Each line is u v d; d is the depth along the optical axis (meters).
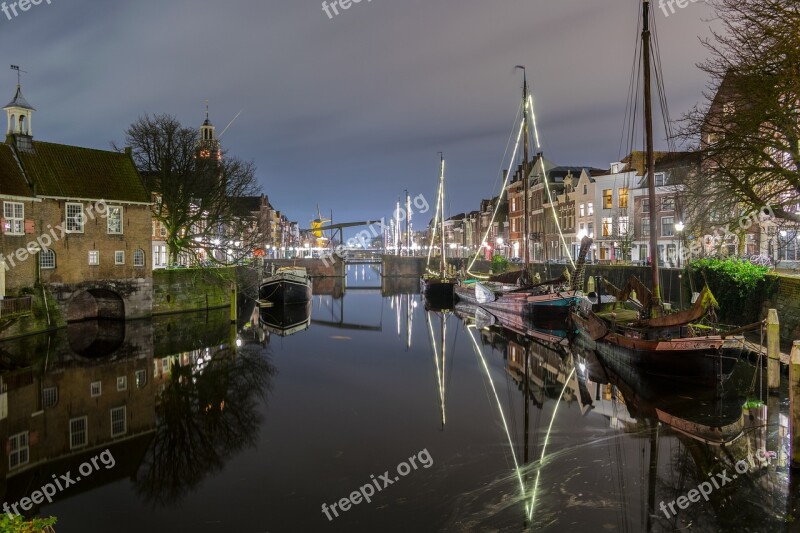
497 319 36.62
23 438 13.02
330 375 19.27
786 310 18.33
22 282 26.61
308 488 9.84
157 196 39.78
